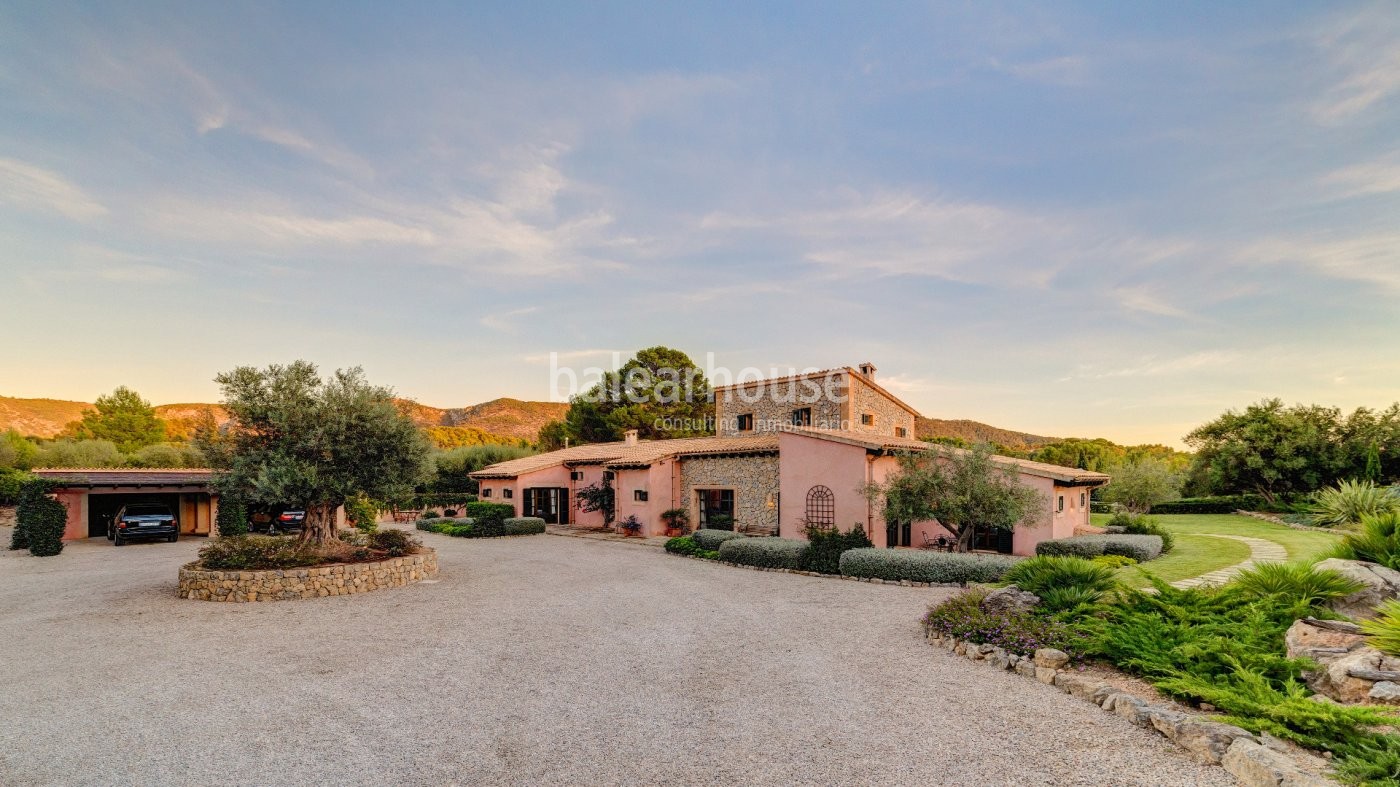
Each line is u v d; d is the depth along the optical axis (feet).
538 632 33.81
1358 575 28.32
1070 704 22.13
